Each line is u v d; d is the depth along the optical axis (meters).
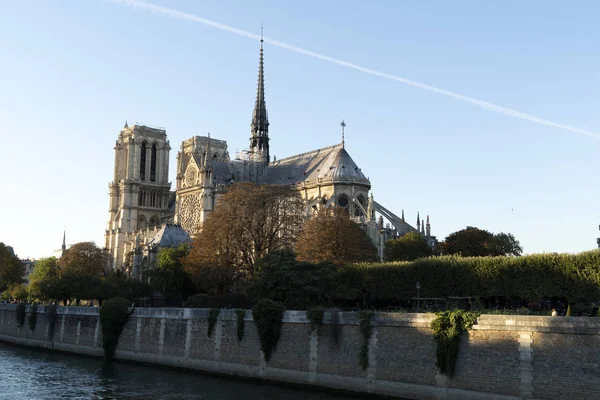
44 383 64.00
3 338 112.69
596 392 40.66
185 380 65.19
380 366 52.72
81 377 68.12
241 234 97.38
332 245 94.31
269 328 62.25
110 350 83.44
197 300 91.38
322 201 142.12
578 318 41.94
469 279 67.06
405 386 50.72
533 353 43.78
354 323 55.25
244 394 56.19
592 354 41.16
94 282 116.69
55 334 97.56
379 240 125.06
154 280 114.06
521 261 63.28
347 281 77.50
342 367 55.53
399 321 51.84
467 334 47.56
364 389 53.50
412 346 50.78
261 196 99.44
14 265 162.38
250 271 95.81
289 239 100.00
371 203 130.38
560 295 60.03
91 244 162.38
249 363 64.19
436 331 48.91
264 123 195.38
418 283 66.69
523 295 62.62
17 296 146.38
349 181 140.75
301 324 59.84
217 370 67.75
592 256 58.59
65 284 114.88
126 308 84.06
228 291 95.31
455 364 47.72
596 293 57.78
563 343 42.50
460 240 120.06
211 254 97.19
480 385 46.19
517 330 44.78
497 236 137.75
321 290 71.06
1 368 76.12
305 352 58.97
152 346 77.69
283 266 71.19
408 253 111.25
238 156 189.50
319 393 56.25
